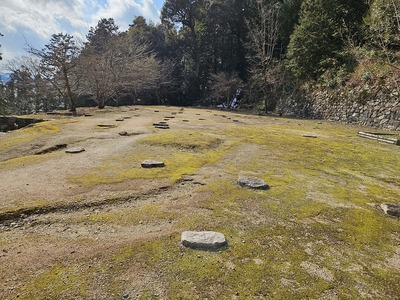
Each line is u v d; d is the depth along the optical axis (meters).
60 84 16.89
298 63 16.42
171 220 2.58
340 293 1.72
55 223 2.53
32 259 1.96
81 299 1.58
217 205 2.93
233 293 1.67
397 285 1.83
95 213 2.73
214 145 6.02
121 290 1.66
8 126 11.00
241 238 2.30
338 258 2.10
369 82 11.62
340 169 4.65
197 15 27.77
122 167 4.21
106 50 19.36
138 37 26.62
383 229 2.58
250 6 24.30
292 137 7.57
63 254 2.02
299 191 3.46
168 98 28.50
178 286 1.71
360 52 12.01
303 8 16.75
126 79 18.94
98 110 15.09
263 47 19.36
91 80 16.48
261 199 3.14
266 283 1.77
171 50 28.83
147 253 2.04
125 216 2.65
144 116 12.14
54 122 9.05
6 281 1.71
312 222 2.65
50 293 1.62
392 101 10.32
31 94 19.64
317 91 15.23
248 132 8.14
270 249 2.16
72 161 4.53
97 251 2.06
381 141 7.45
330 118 13.72
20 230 2.40
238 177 3.89
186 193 3.28
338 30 13.44
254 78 20.30
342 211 2.93
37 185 3.38
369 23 11.55
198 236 2.21
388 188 3.79
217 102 26.50
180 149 5.53
